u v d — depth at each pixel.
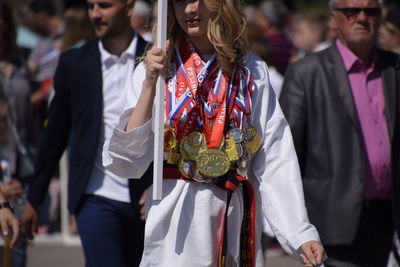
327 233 8.21
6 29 10.40
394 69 8.45
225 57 5.89
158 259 5.77
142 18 15.05
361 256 8.40
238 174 5.90
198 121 5.83
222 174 5.77
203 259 5.74
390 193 8.33
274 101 6.10
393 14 11.34
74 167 8.55
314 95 8.35
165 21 5.56
